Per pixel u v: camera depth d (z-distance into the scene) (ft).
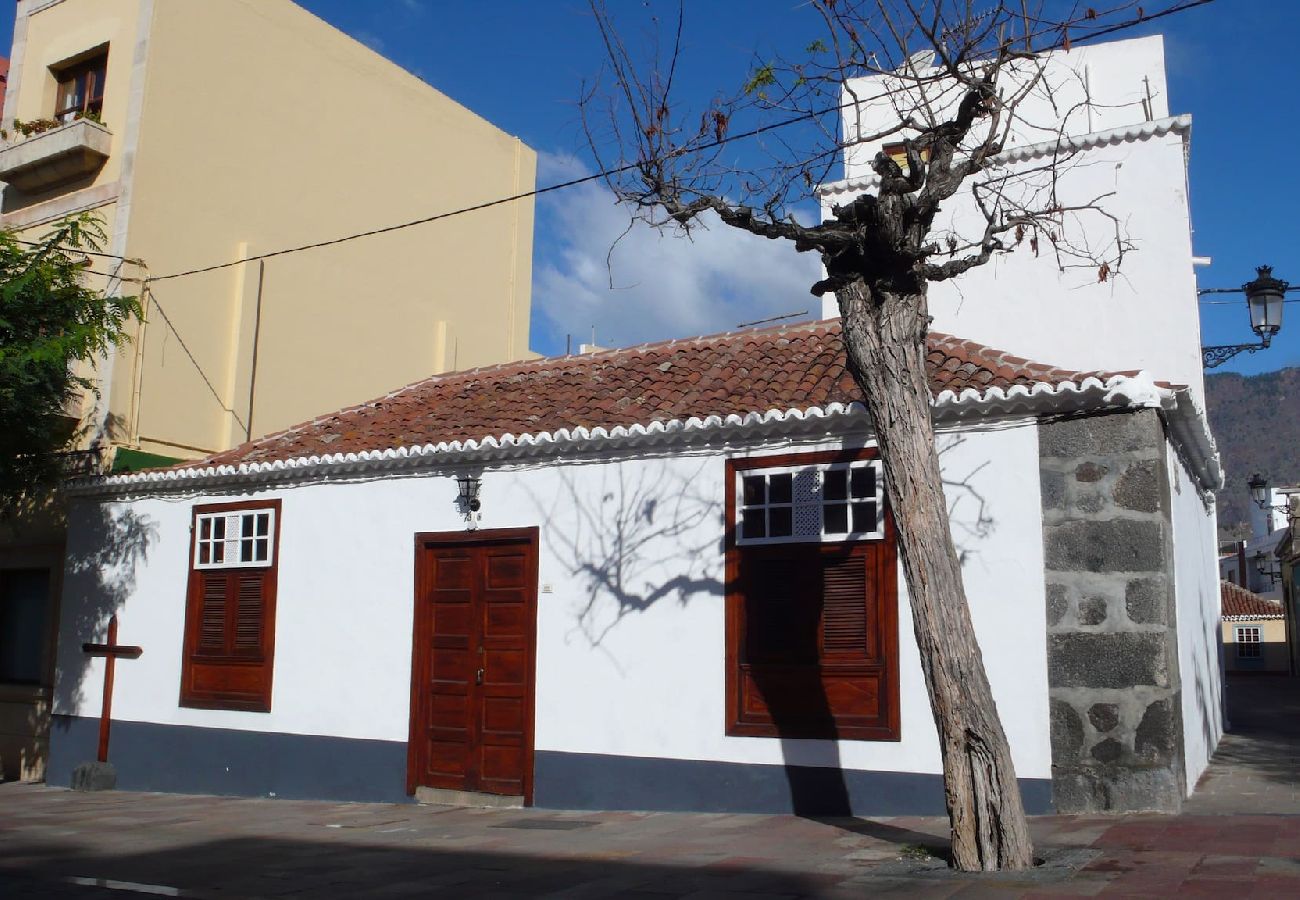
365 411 45.34
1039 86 49.98
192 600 42.80
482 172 72.02
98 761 44.29
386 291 63.77
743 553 31.89
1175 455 32.14
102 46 53.57
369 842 29.19
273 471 40.34
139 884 24.22
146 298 50.29
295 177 58.75
